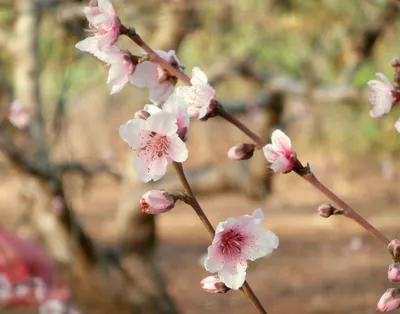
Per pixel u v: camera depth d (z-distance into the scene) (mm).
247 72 8141
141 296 7340
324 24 8234
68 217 6938
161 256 15617
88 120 19016
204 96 1862
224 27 8461
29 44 6906
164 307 7477
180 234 17922
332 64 9156
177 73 1939
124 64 1943
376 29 7676
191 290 13062
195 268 14555
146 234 7445
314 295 12406
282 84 8047
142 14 6680
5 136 6520
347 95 7793
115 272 7254
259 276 13625
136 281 7324
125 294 7246
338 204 1843
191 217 19672
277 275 13477
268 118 8188
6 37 7051
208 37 8969
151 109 1852
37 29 6918
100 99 18203
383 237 1842
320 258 14594
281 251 15359
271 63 9828
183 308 12141
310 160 22766
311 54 9195
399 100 2057
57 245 6984
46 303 6594
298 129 21172
